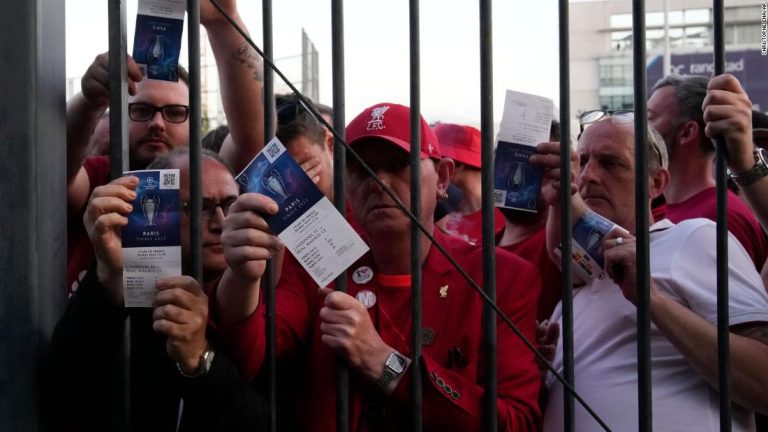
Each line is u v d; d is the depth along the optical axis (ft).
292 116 8.49
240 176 5.45
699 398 6.48
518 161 6.29
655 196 7.70
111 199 5.25
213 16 7.06
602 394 6.70
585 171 7.53
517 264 6.73
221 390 5.51
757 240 9.00
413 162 5.55
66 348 5.46
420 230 5.69
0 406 5.33
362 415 6.16
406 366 5.73
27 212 5.29
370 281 6.61
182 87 8.84
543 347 7.20
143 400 6.17
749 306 6.41
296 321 6.37
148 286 5.36
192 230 5.51
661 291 6.53
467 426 5.80
